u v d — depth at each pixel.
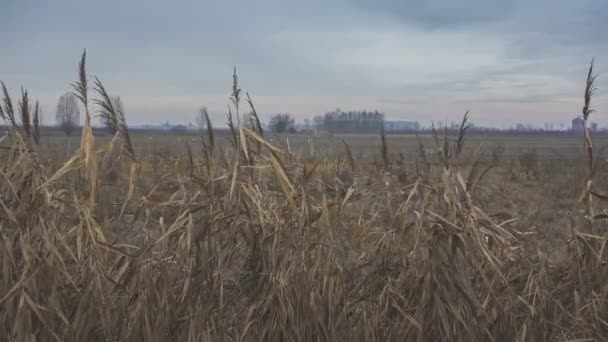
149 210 4.01
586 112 4.17
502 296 3.96
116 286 3.75
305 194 3.95
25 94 3.75
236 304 3.88
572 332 3.89
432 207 4.05
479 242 3.73
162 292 3.75
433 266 3.77
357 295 4.04
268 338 3.76
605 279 4.00
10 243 3.52
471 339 3.71
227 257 3.90
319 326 3.74
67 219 3.85
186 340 3.69
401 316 3.94
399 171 4.42
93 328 3.72
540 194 10.87
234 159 3.99
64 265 3.55
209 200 3.92
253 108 4.01
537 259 4.36
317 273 3.86
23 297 3.39
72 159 3.62
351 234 4.25
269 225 3.98
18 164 3.71
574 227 4.15
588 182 4.23
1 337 3.48
